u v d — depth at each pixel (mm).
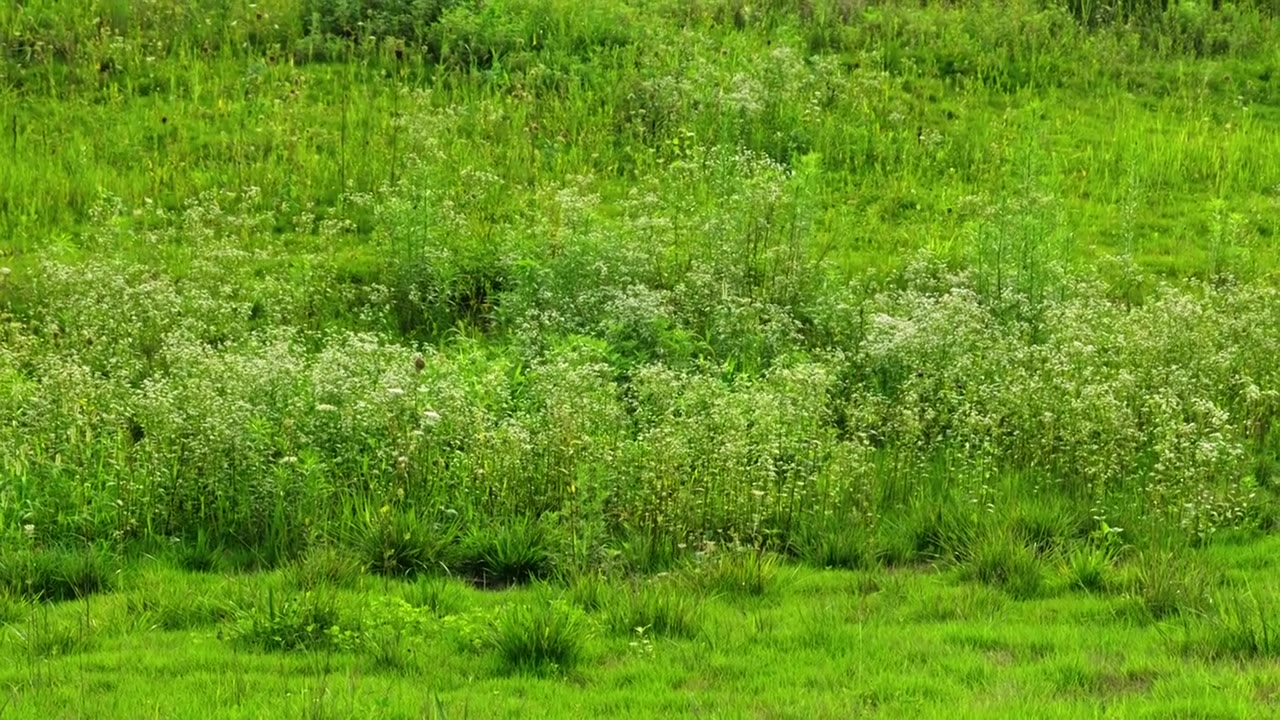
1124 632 7855
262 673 7129
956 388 11375
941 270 14344
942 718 6531
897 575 8875
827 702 6770
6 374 10594
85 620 7875
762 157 16891
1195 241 16625
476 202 15492
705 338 12711
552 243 13695
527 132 17641
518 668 7297
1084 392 10609
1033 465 10414
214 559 8906
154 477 9359
